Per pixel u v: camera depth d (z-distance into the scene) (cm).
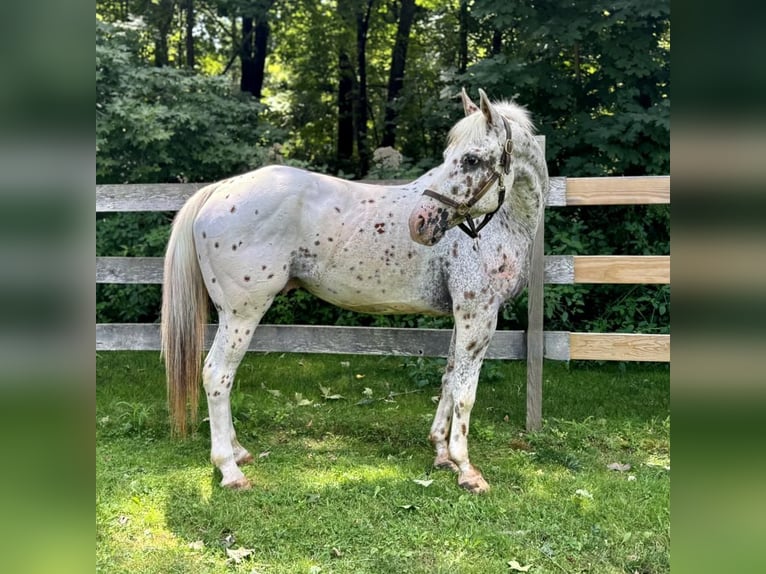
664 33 506
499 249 274
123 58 515
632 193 334
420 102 831
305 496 263
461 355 277
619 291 484
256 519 244
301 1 807
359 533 235
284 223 267
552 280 343
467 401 277
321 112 935
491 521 246
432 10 873
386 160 553
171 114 494
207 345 388
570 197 341
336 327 367
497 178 243
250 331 272
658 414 374
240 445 310
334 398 394
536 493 269
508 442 331
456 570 211
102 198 376
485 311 274
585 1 498
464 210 242
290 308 487
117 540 229
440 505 256
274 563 216
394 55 864
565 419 364
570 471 295
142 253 489
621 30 502
